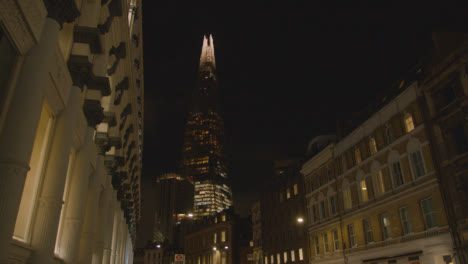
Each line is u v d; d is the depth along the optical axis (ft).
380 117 107.45
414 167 91.86
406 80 100.01
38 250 35.37
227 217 295.48
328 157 137.80
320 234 140.67
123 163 85.76
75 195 50.34
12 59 29.68
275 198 187.83
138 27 97.09
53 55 36.09
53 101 38.75
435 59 88.48
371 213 107.86
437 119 84.74
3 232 26.12
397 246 94.58
